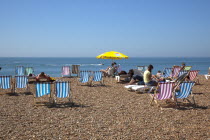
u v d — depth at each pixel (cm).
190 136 494
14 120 606
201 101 848
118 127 553
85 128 544
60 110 717
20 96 944
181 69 1398
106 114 671
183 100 820
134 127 553
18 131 521
